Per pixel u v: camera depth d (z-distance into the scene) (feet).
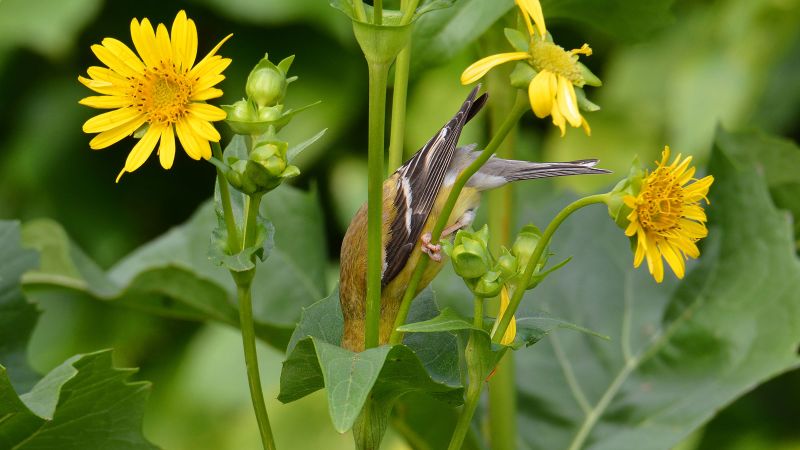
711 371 6.63
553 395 6.75
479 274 5.76
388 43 5.65
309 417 8.16
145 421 8.31
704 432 8.44
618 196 5.74
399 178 6.45
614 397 6.72
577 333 6.81
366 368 5.62
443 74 8.59
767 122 8.57
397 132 6.06
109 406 5.91
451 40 6.25
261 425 5.80
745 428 8.39
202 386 8.24
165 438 8.21
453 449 5.78
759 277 6.61
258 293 6.89
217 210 5.75
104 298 6.70
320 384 5.77
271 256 6.92
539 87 5.66
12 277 6.22
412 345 5.90
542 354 6.81
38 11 8.11
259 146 5.69
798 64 8.61
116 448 5.94
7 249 6.23
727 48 8.61
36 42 8.11
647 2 6.42
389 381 5.75
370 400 5.78
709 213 6.70
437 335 5.90
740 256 6.65
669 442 6.56
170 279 6.57
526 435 6.72
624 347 6.78
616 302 6.84
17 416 5.86
